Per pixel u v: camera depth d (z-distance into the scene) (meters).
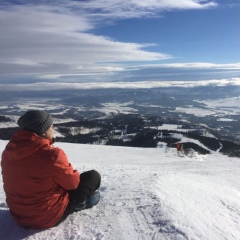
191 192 5.48
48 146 2.94
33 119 2.89
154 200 4.16
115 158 28.91
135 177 6.98
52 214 3.09
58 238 2.99
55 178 2.98
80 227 3.22
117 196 4.40
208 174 16.69
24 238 2.99
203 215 3.96
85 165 16.34
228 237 3.29
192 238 3.00
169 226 3.23
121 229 3.18
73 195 3.37
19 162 2.89
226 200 5.51
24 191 2.96
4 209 3.81
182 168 20.16
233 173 18.52
